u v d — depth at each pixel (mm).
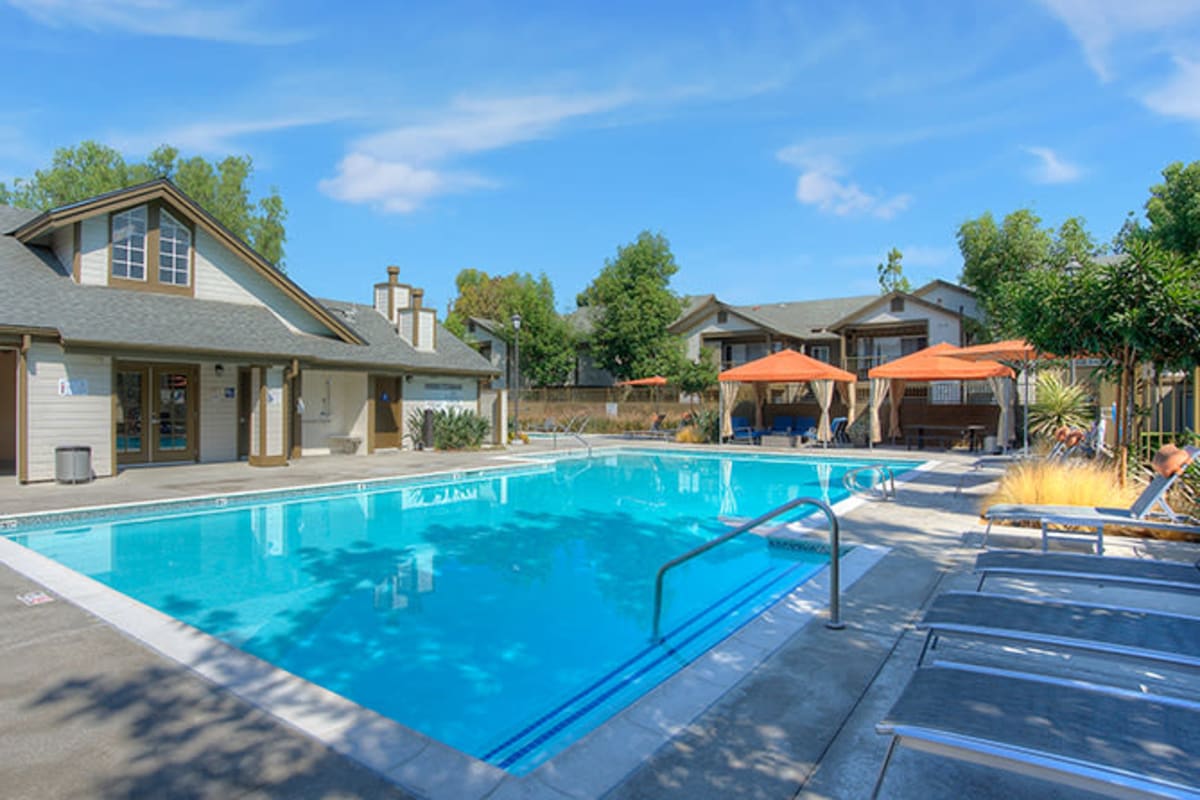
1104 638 3430
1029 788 2678
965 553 6801
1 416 14859
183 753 2951
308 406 19422
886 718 2490
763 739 3055
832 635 4406
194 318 14750
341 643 5246
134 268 14672
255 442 15375
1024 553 5332
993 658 4020
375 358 19047
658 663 4852
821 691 3559
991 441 19578
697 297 42281
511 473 15969
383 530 9531
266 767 2838
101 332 12570
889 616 4805
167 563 7664
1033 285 9484
